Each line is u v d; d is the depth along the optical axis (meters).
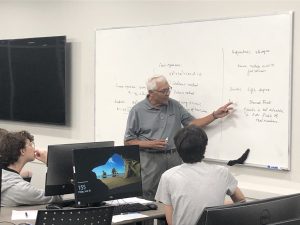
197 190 2.51
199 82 4.07
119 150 3.16
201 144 2.58
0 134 3.19
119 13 4.73
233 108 3.86
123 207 3.11
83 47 5.11
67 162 3.17
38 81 5.52
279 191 3.62
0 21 6.00
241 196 2.68
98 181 3.04
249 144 3.78
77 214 2.42
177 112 4.08
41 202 3.19
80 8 5.12
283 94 3.59
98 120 4.96
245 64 3.78
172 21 4.28
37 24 5.59
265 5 3.68
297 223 1.59
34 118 5.61
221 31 3.92
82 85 5.13
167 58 4.30
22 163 3.21
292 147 3.57
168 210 2.60
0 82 5.96
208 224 1.60
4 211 3.01
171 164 3.99
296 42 3.53
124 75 4.68
